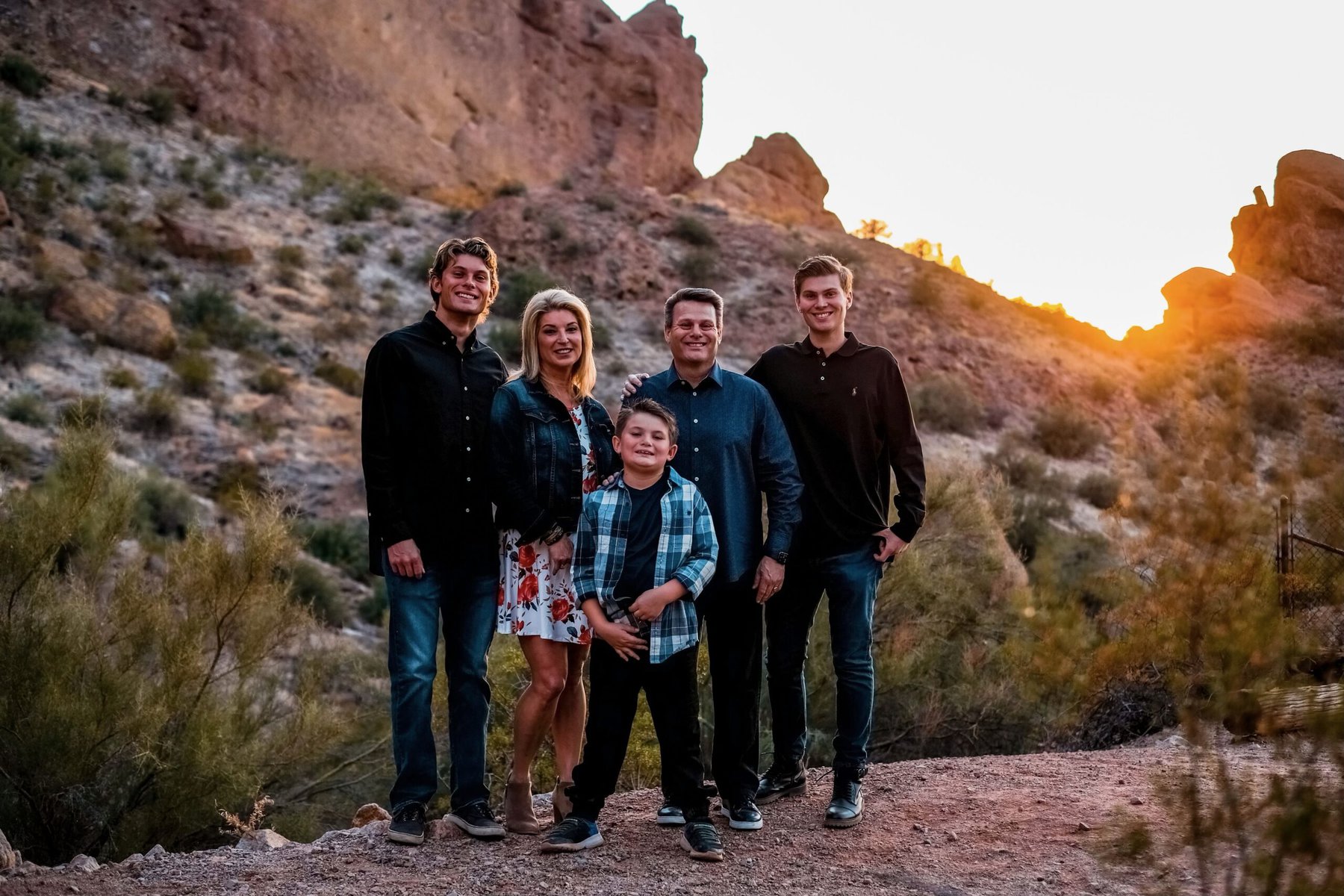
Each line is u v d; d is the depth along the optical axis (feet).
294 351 100.73
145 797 27.27
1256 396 113.80
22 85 131.34
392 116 160.25
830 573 17.69
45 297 88.53
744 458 16.98
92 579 30.81
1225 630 12.67
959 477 42.39
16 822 26.12
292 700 32.99
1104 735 29.81
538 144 175.52
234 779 27.02
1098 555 52.60
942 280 154.10
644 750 26.63
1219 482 13.83
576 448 17.12
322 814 32.09
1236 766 18.95
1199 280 170.50
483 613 17.49
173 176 127.65
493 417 17.04
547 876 15.33
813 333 17.94
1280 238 183.83
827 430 17.61
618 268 133.28
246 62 151.74
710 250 144.87
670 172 192.24
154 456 74.33
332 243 127.54
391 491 17.02
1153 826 15.98
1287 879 12.61
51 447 66.33
